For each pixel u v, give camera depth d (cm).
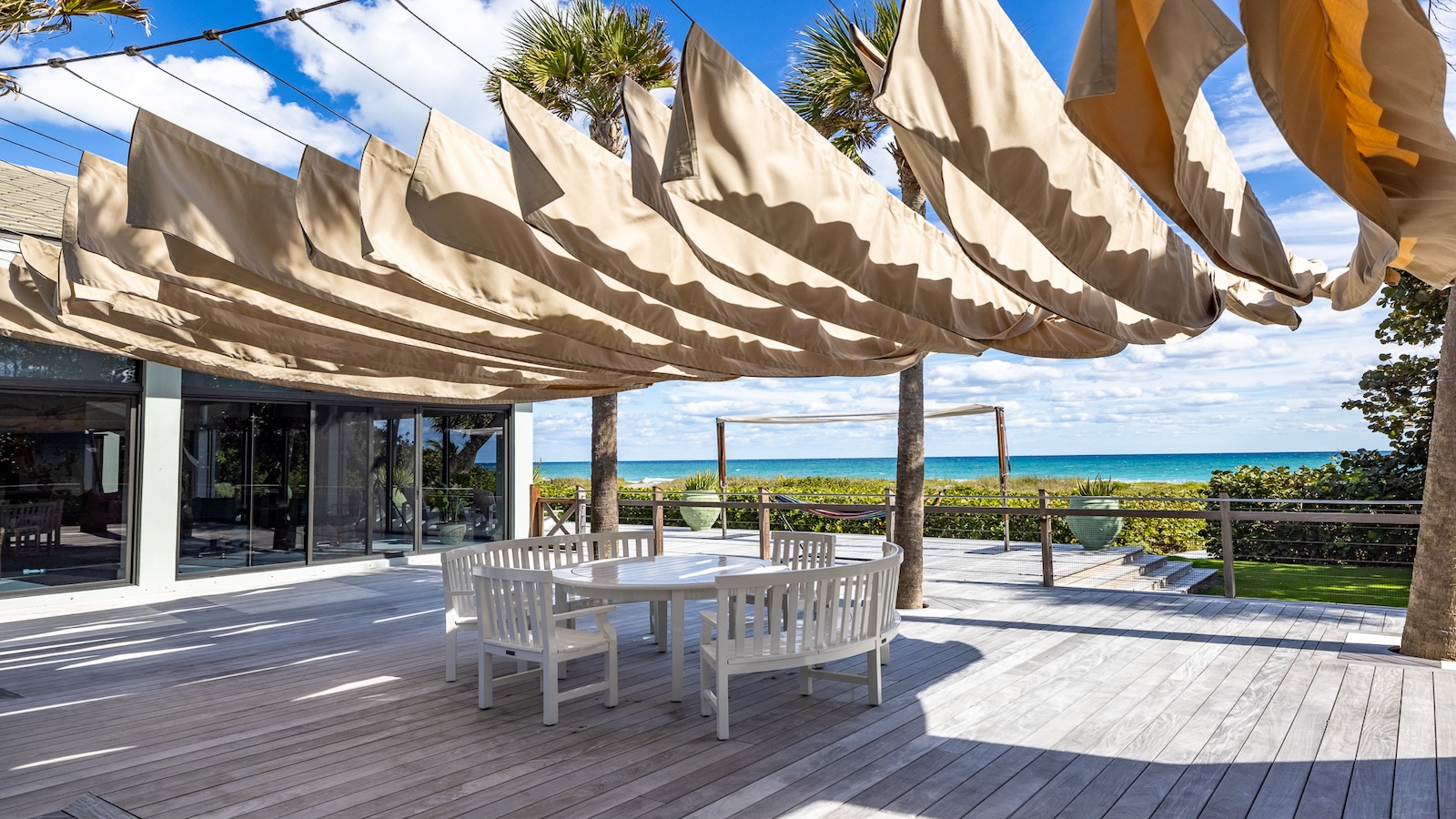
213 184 326
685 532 1647
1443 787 391
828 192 311
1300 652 643
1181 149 215
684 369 576
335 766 428
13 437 923
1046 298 364
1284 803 377
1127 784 398
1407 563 1162
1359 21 213
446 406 1307
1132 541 1463
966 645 674
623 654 666
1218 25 195
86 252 390
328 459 1180
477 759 436
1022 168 251
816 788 396
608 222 334
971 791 392
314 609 881
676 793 392
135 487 995
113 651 691
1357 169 276
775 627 482
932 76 226
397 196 346
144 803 385
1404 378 1303
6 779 414
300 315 452
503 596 512
